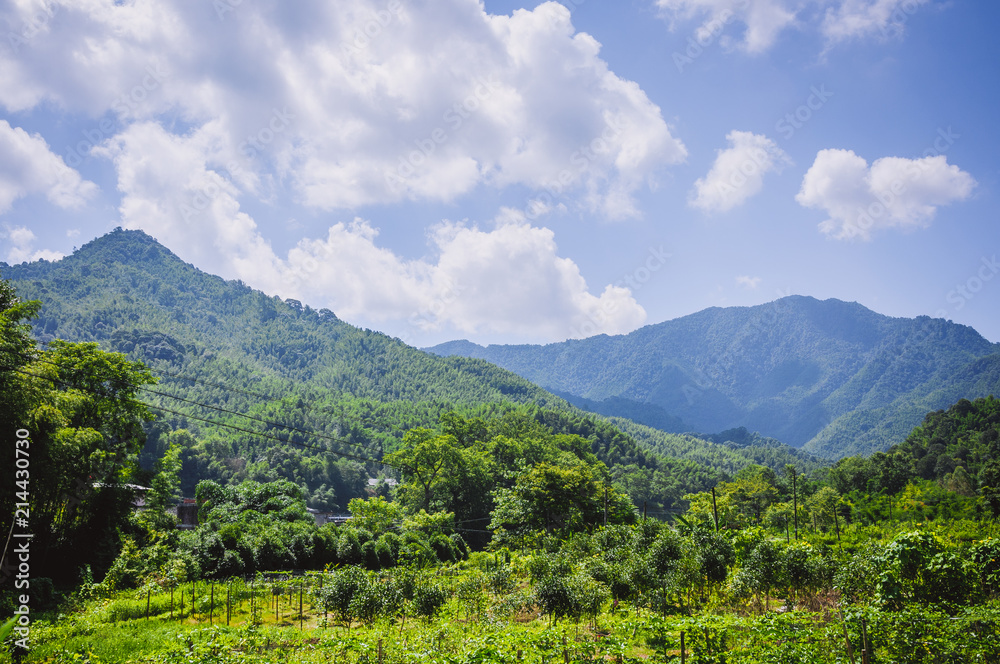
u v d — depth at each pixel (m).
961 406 137.25
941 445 122.56
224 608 23.56
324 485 102.19
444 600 18.91
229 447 118.81
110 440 39.31
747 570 21.03
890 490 102.19
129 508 37.31
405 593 18.70
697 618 12.93
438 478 72.25
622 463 155.75
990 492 74.94
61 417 28.78
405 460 73.56
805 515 82.38
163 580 26.86
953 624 11.45
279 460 108.12
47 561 30.28
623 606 21.91
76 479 32.50
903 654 11.08
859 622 11.48
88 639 16.95
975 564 14.94
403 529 53.62
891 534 47.34
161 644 16.25
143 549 32.75
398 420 163.25
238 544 33.53
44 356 34.00
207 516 45.16
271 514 44.16
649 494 131.25
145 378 40.31
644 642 16.06
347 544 39.19
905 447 135.00
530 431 119.50
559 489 57.41
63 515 31.86
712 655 12.36
